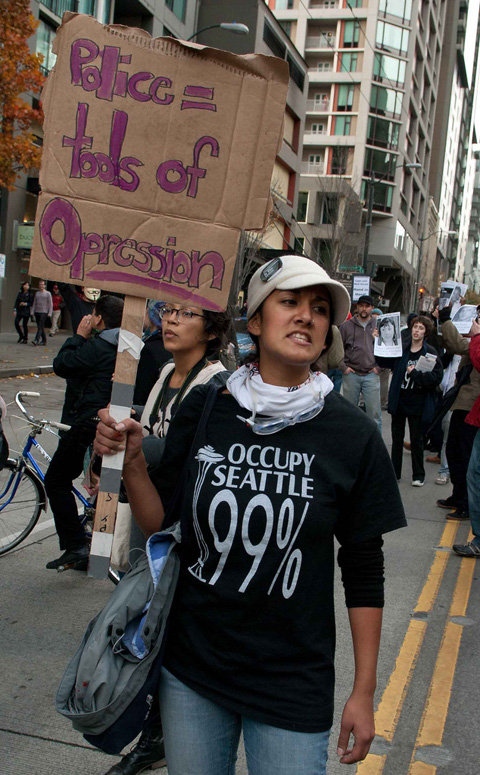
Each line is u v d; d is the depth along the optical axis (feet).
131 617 5.58
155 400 10.30
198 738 5.37
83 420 13.79
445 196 335.88
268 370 5.67
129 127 5.91
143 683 5.34
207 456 5.49
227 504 5.25
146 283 5.96
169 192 5.94
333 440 5.44
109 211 5.94
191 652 5.38
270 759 5.11
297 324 5.47
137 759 8.77
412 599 15.60
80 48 5.89
